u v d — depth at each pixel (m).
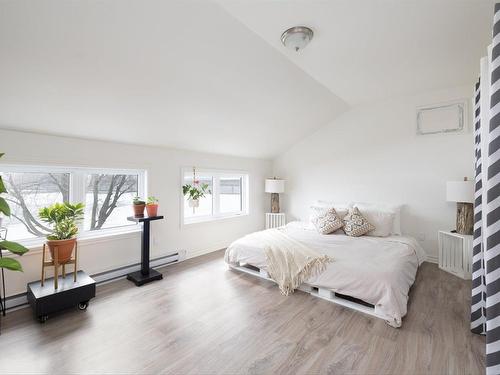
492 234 1.08
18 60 1.74
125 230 3.17
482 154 1.38
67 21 1.59
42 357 1.65
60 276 2.46
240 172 4.64
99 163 2.85
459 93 3.31
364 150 4.09
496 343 1.05
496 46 1.10
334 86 3.25
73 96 2.17
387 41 2.21
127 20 1.69
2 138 2.23
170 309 2.26
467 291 2.58
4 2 1.40
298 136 4.59
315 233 3.58
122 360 1.63
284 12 1.81
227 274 3.10
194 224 3.84
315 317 2.12
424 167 3.57
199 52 2.12
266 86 2.87
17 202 2.45
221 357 1.66
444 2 1.72
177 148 3.61
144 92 2.38
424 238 3.58
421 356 1.65
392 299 2.01
